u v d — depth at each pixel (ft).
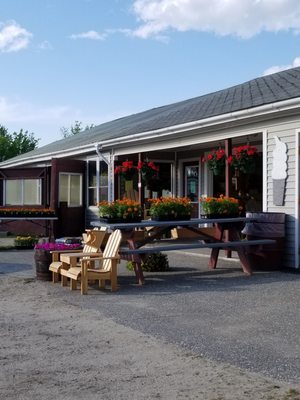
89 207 57.77
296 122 31.32
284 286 26.53
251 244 30.96
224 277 29.71
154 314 21.02
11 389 13.14
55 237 55.36
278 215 31.68
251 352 15.87
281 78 41.93
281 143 32.37
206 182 52.65
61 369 14.57
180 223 30.04
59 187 55.72
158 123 45.47
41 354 15.97
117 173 51.01
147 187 55.83
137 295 25.04
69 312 21.63
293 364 14.71
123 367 14.66
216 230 33.04
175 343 16.94
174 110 53.98
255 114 32.65
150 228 34.14
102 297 24.73
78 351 16.22
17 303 23.71
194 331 18.37
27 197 61.21
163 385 13.23
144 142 47.09
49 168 59.11
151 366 14.70
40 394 12.78
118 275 31.17
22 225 60.90
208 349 16.22
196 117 38.68
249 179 46.73
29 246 47.80
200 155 53.52
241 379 13.55
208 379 13.58
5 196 63.26
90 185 58.03
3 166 83.66
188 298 24.03
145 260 32.32
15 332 18.60
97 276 25.85
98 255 27.96
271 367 14.48
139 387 13.12
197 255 39.99
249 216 32.60
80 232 57.98
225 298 23.86
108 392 12.84
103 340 17.42
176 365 14.75
